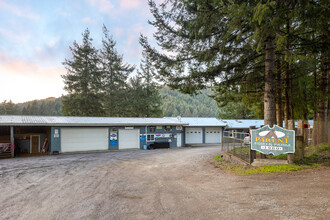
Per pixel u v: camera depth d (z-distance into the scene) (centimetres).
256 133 774
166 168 933
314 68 951
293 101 1148
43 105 11400
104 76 3531
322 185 467
